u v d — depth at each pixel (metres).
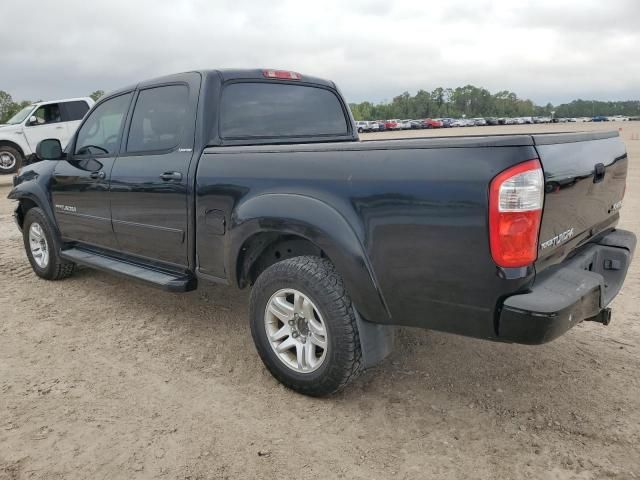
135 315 4.52
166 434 2.81
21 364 3.62
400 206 2.59
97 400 3.15
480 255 2.39
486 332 2.48
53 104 14.75
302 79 4.43
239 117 3.89
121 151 4.33
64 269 5.38
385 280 2.69
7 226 8.70
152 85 4.12
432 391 3.21
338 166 2.84
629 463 2.53
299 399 3.14
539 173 2.31
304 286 2.94
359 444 2.71
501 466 2.53
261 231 3.14
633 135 38.50
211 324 4.31
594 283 2.54
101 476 2.49
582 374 3.36
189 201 3.64
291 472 2.51
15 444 2.73
